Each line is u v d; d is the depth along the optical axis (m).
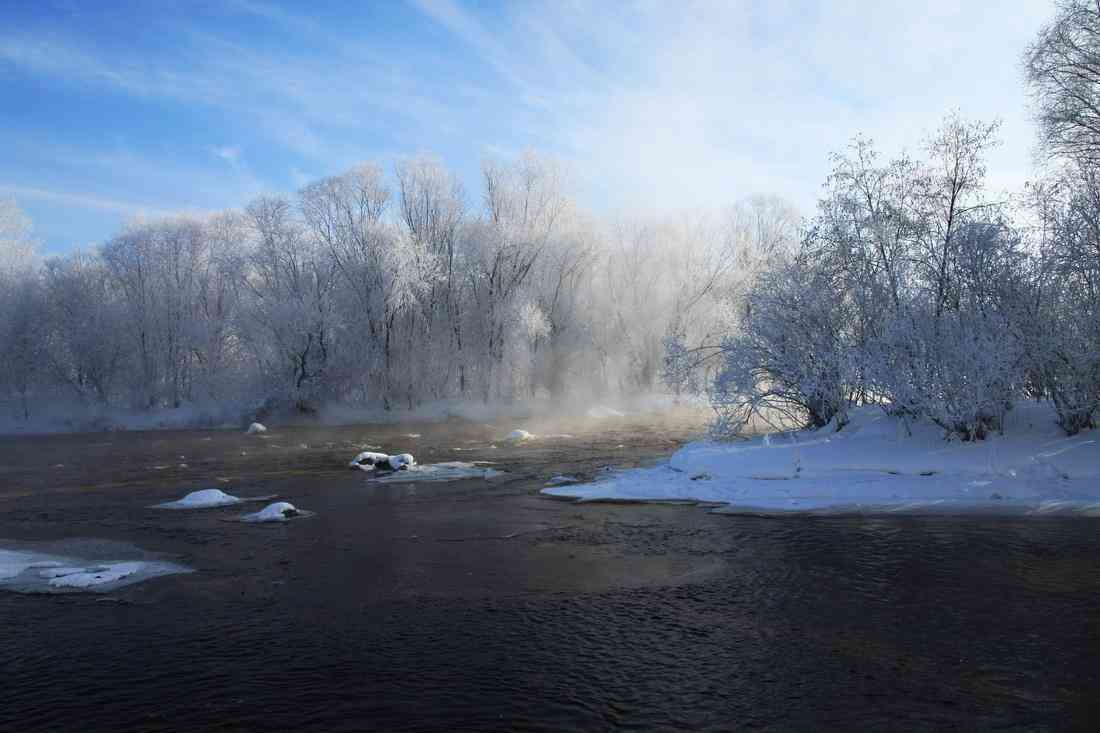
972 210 19.67
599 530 15.08
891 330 18.31
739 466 19.19
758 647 8.73
